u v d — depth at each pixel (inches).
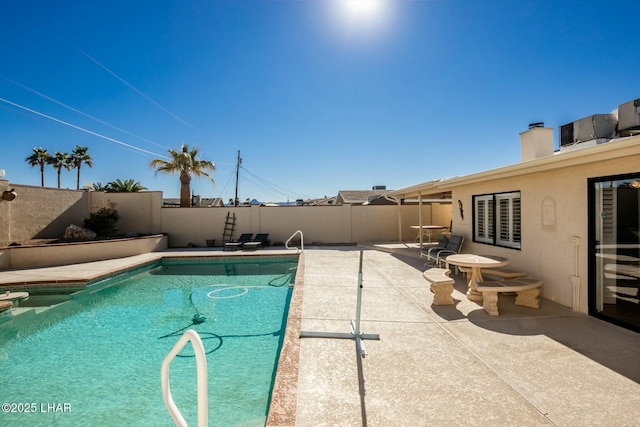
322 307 228.4
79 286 355.9
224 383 162.1
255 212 676.7
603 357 144.7
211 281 401.1
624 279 188.1
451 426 99.6
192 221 670.5
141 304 309.1
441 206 695.1
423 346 160.1
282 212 678.5
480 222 344.8
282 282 393.1
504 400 113.1
